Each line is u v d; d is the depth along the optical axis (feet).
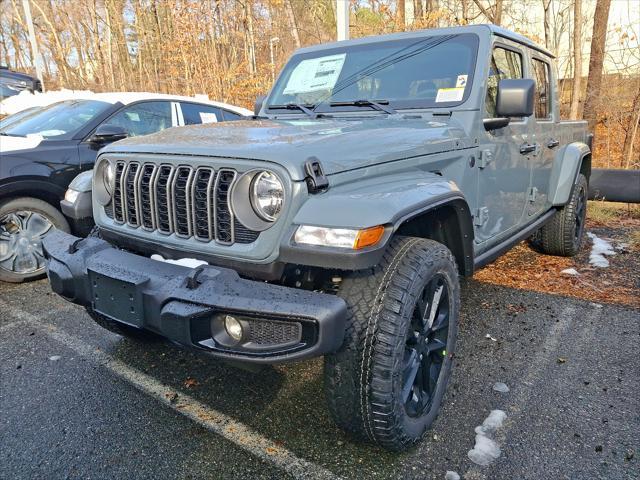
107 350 10.36
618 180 23.30
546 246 15.93
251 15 49.70
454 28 10.68
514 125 11.12
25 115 18.08
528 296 12.94
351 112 10.22
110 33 65.51
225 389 8.83
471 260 8.55
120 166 7.85
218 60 50.24
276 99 11.77
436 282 7.15
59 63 73.92
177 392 8.76
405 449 6.97
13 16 85.20
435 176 7.68
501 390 8.56
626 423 7.59
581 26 41.96
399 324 6.16
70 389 8.86
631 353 9.81
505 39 10.94
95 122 15.65
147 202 7.38
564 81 49.26
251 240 6.25
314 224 5.77
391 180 6.98
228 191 6.24
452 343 7.88
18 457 7.08
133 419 7.97
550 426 7.55
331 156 6.46
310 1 51.44
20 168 13.69
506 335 10.68
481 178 9.70
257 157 6.11
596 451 6.98
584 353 9.84
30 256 14.39
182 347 6.41
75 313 12.32
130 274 6.59
